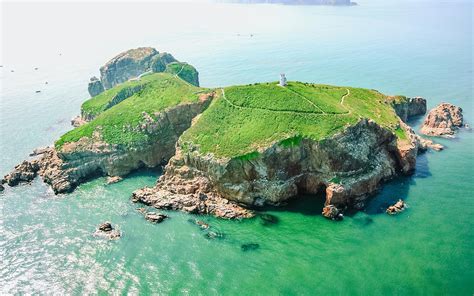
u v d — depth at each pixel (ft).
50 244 295.28
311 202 332.39
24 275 265.54
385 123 390.21
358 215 309.83
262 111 385.70
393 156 375.25
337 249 272.51
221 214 316.19
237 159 335.67
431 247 270.67
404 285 238.89
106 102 557.33
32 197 365.81
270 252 272.92
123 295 243.60
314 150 337.31
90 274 262.67
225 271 257.96
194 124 399.03
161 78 557.33
